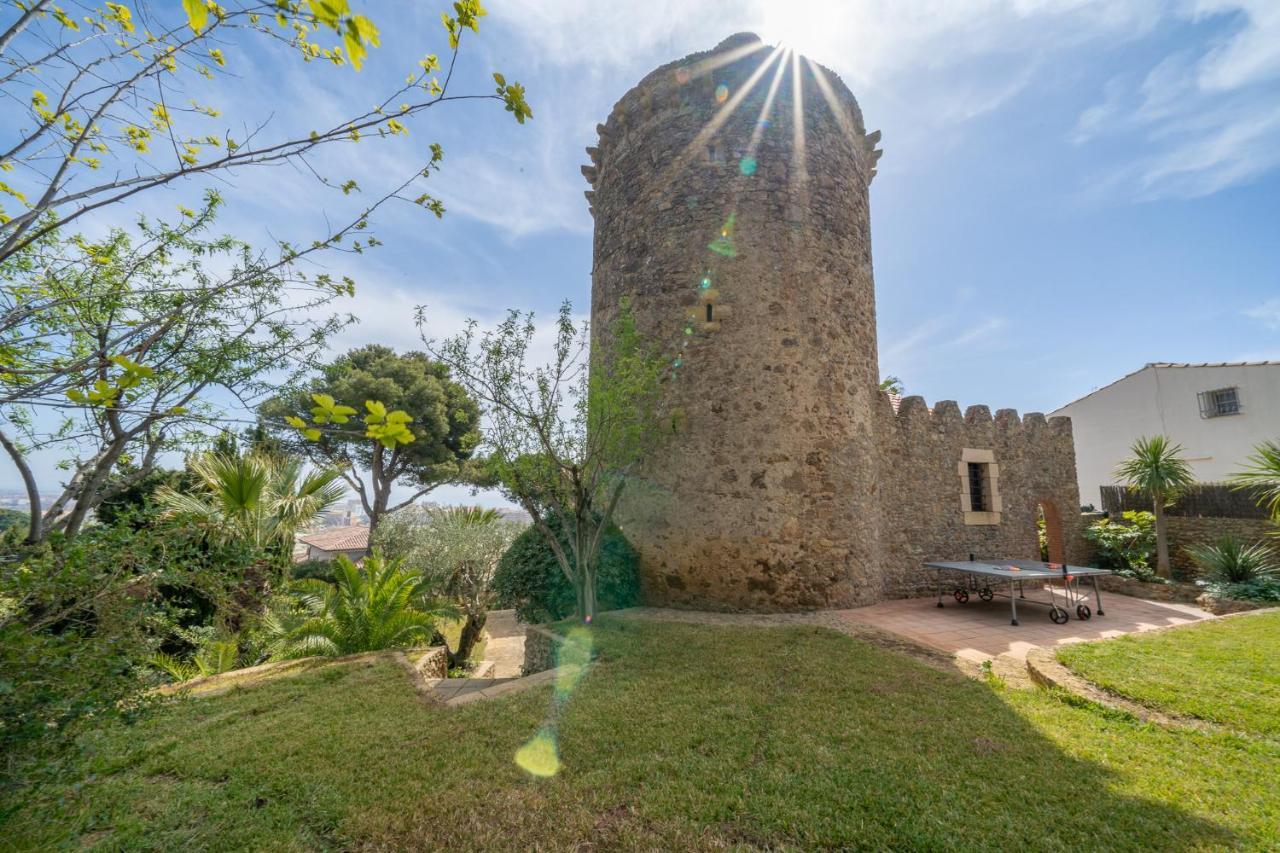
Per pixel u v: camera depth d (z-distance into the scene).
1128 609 8.93
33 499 3.55
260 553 3.48
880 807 2.94
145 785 3.39
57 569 2.52
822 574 8.55
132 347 3.62
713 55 10.03
